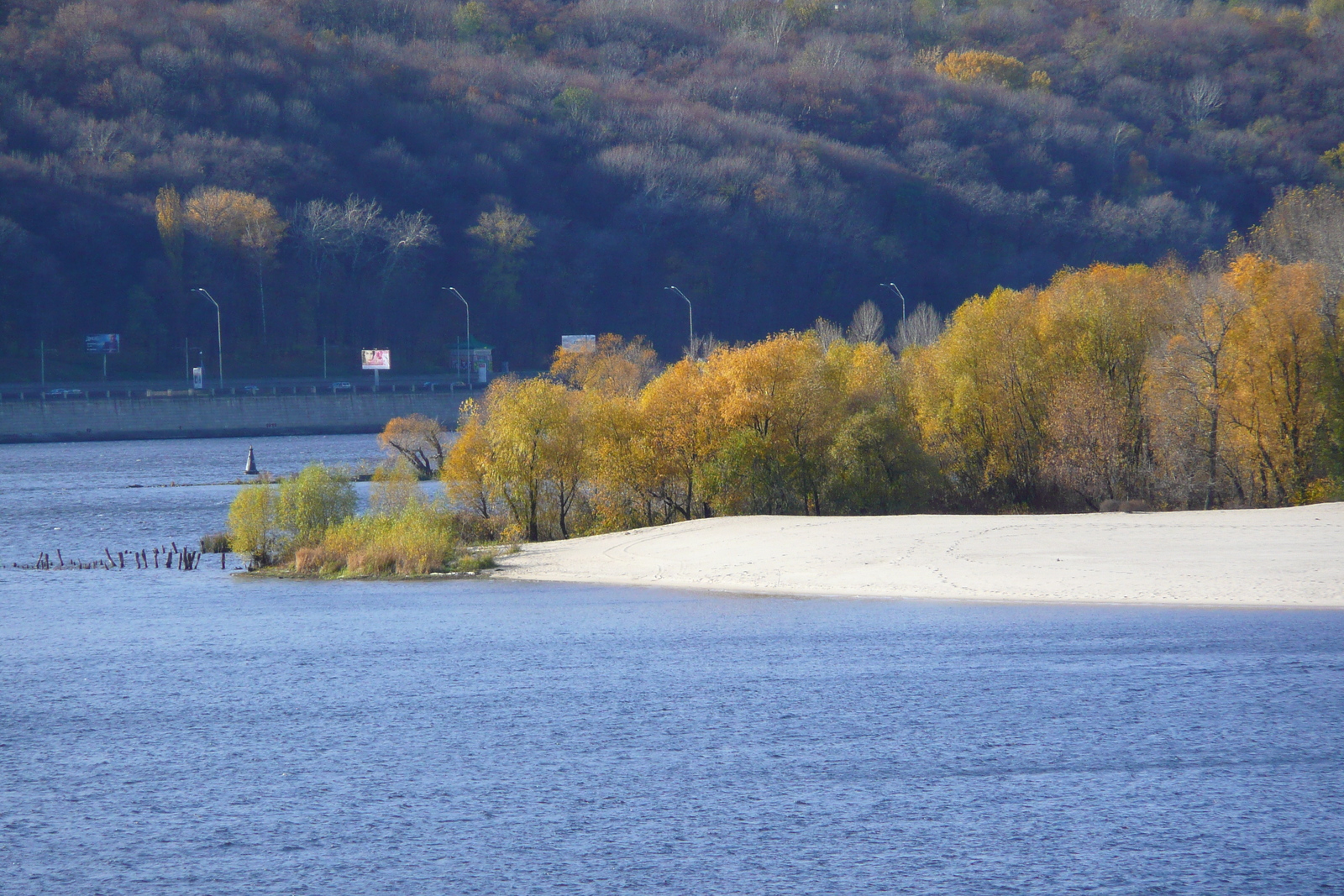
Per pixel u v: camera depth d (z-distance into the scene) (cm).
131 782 9975
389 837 8706
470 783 9825
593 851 8406
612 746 10725
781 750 10506
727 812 9081
